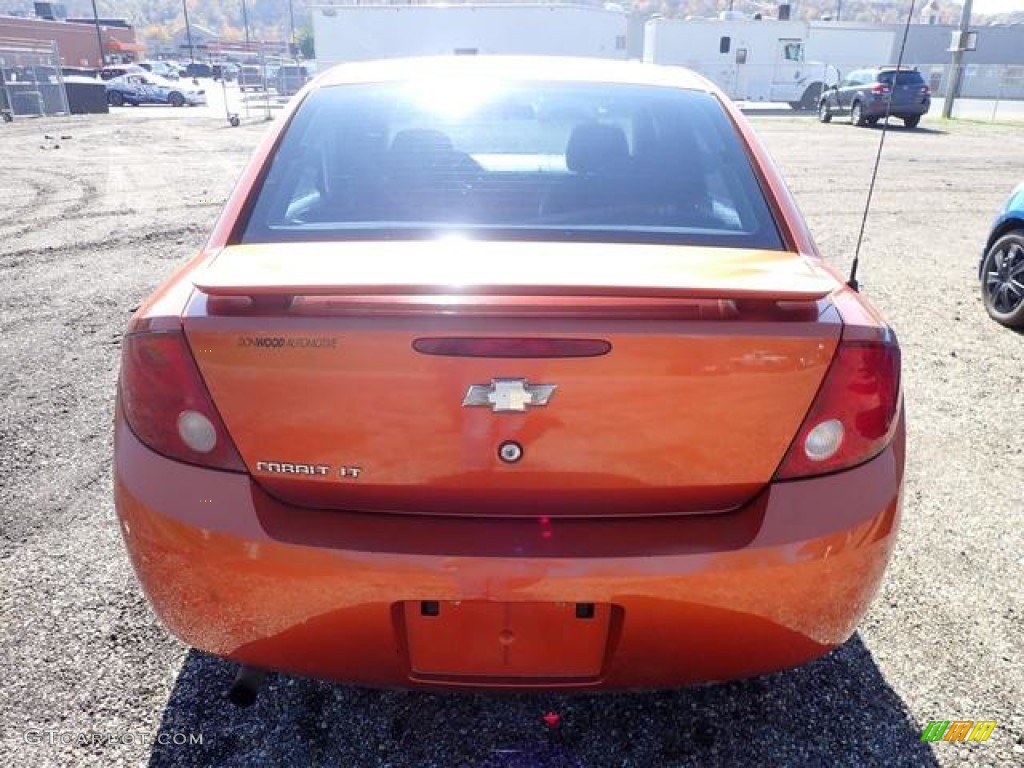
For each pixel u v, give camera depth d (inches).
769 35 1236.5
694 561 60.3
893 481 65.1
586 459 60.4
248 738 78.7
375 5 1023.6
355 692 84.7
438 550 60.4
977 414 158.4
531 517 62.4
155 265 276.7
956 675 87.4
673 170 83.6
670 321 59.3
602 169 83.2
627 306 60.7
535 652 64.1
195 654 89.7
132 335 65.0
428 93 93.0
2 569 104.6
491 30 1028.5
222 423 62.0
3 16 2069.4
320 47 1050.7
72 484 127.6
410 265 63.9
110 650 90.0
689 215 78.3
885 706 83.1
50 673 86.4
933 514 120.3
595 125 88.2
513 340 58.3
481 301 59.8
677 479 61.3
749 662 65.3
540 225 75.7
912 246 321.7
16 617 95.1
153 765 75.4
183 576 63.4
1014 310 211.0
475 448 60.2
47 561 106.5
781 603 62.2
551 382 58.9
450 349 58.7
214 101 1465.3
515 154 84.1
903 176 528.1
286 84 1423.5
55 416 153.5
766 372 60.2
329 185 80.9
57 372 176.6
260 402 61.0
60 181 477.4
